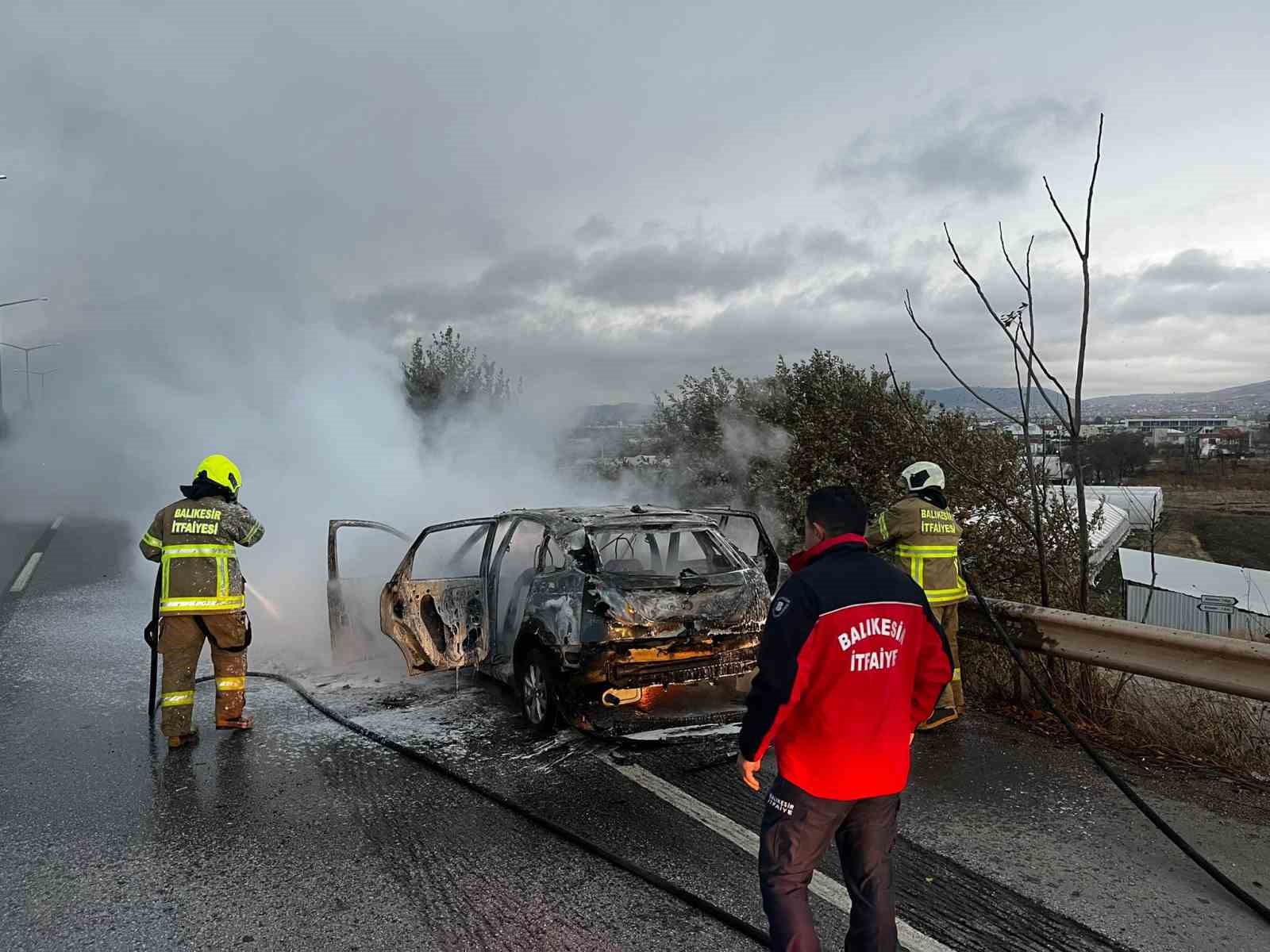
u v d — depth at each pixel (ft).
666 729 16.16
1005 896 11.25
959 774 15.52
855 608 8.33
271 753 16.62
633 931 10.39
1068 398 18.34
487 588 20.31
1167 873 11.93
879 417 25.34
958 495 22.22
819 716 8.30
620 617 16.10
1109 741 17.19
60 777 15.29
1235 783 15.08
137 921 10.59
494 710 19.34
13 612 29.50
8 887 11.43
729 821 13.55
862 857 8.68
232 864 12.08
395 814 13.82
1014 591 22.11
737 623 17.01
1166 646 15.49
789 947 8.20
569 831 13.02
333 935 10.30
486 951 9.96
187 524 17.22
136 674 22.13
